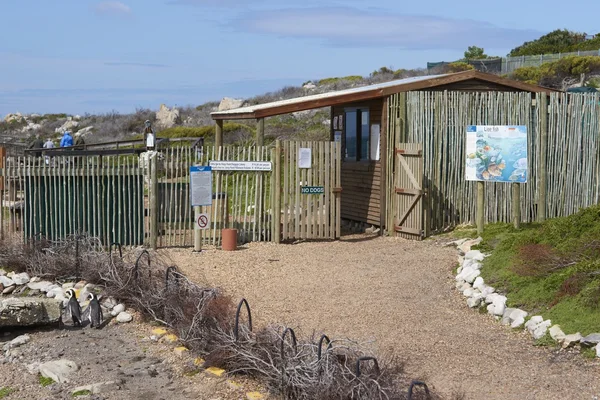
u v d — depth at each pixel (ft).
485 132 43.16
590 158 51.31
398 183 49.37
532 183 49.60
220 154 47.55
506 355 25.07
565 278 28.68
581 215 34.12
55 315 30.83
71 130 177.17
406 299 33.14
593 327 24.90
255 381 23.50
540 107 49.39
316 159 48.57
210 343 25.93
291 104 48.14
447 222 49.55
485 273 33.53
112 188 45.78
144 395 22.85
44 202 45.37
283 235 48.32
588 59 142.10
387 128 50.03
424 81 50.47
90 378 24.50
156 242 46.09
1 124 197.57
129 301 33.30
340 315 30.71
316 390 20.58
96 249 43.98
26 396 22.97
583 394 21.15
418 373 23.43
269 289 35.40
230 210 53.78
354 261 41.60
